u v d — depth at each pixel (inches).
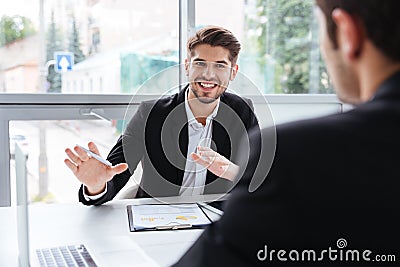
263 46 105.7
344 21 21.0
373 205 20.7
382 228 20.7
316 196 21.1
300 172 21.4
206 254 23.5
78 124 93.1
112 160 64.7
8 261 46.8
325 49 22.7
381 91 21.0
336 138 21.2
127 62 96.2
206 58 51.7
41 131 90.8
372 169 20.7
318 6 22.5
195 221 56.2
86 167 61.7
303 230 21.4
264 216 22.0
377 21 20.1
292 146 21.8
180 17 98.7
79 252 46.5
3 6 87.7
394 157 20.5
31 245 48.8
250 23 104.0
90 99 93.3
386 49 20.3
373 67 21.0
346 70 22.1
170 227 54.1
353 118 21.5
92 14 93.0
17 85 89.8
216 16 100.7
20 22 88.8
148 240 50.4
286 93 108.3
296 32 107.5
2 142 88.4
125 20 95.3
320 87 110.3
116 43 95.2
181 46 98.9
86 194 63.1
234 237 22.6
